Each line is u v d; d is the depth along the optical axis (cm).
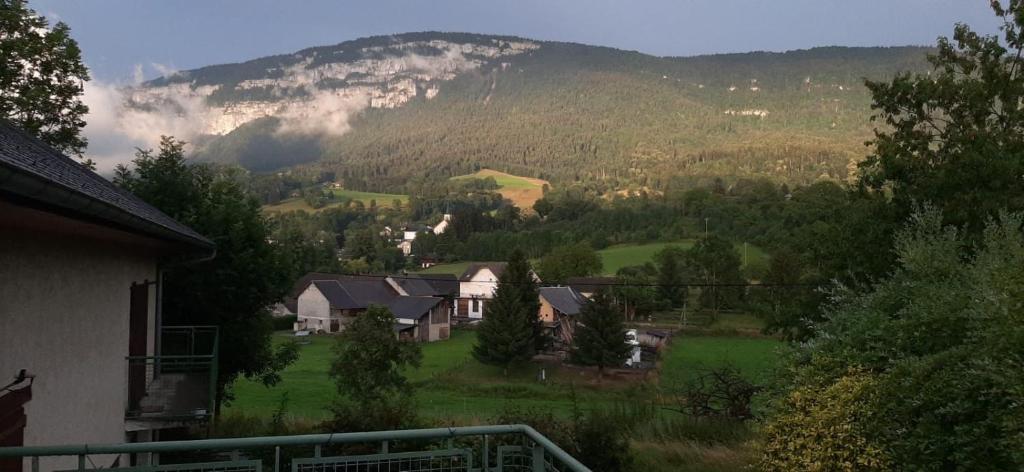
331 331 6912
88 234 664
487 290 7962
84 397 721
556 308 6675
